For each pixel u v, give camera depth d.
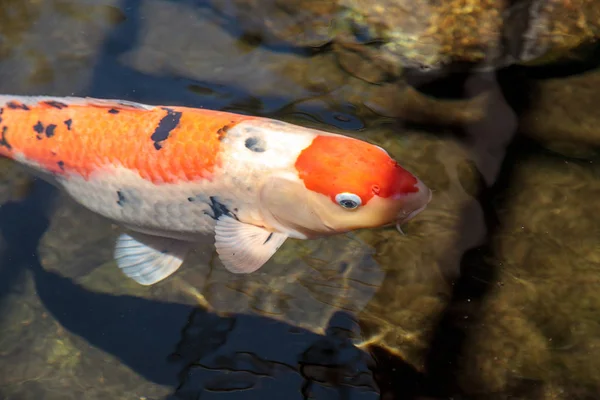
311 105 1.04
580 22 1.07
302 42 1.09
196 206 0.89
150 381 0.91
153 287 0.96
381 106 1.04
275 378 0.90
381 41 1.08
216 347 0.92
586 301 0.89
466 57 1.06
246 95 1.05
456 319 0.90
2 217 0.99
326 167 0.84
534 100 1.02
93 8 1.13
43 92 1.06
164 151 0.87
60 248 0.98
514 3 1.07
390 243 0.95
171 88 1.06
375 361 0.90
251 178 0.86
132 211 0.91
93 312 0.95
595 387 0.85
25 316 0.95
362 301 0.93
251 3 1.12
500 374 0.87
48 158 0.91
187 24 1.11
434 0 1.08
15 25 1.11
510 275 0.91
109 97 1.05
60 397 0.91
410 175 0.84
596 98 1.02
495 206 0.95
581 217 0.93
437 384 0.88
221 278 0.96
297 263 0.96
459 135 1.01
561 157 0.98
